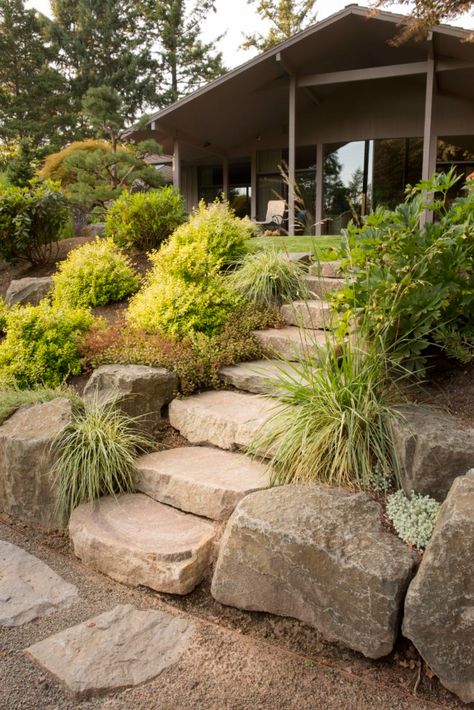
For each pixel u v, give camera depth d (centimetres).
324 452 276
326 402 293
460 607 188
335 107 1192
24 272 724
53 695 198
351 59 1054
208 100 1051
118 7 2625
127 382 353
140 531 275
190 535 268
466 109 1082
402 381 312
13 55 2509
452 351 299
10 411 358
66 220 739
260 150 1325
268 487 274
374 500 248
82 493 304
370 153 1182
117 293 558
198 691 199
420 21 570
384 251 296
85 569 279
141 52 2509
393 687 200
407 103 1127
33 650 218
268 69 991
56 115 2500
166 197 663
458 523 190
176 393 378
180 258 466
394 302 289
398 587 200
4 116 2403
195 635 228
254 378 377
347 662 212
